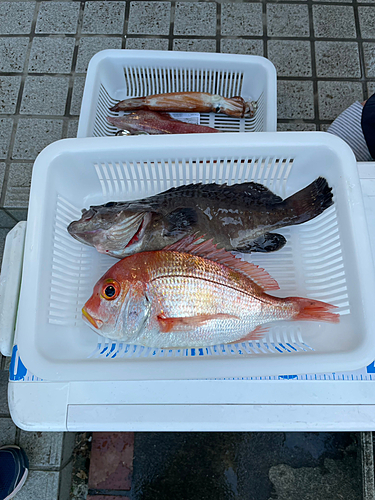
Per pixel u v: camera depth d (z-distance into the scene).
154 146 0.50
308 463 0.71
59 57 0.84
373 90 0.81
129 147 0.50
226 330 0.46
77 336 0.50
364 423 0.46
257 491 0.70
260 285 0.48
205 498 0.70
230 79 0.68
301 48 0.83
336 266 0.49
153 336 0.45
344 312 0.47
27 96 0.82
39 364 0.42
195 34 0.84
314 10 0.84
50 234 0.49
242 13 0.85
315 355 0.42
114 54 0.66
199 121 0.69
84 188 0.55
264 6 0.85
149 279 0.45
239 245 0.52
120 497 0.70
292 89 0.81
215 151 0.50
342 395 0.46
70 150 0.50
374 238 0.52
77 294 0.53
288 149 0.50
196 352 0.49
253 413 0.46
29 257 0.46
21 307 0.44
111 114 0.69
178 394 0.47
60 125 0.80
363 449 0.68
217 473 0.71
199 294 0.46
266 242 0.53
